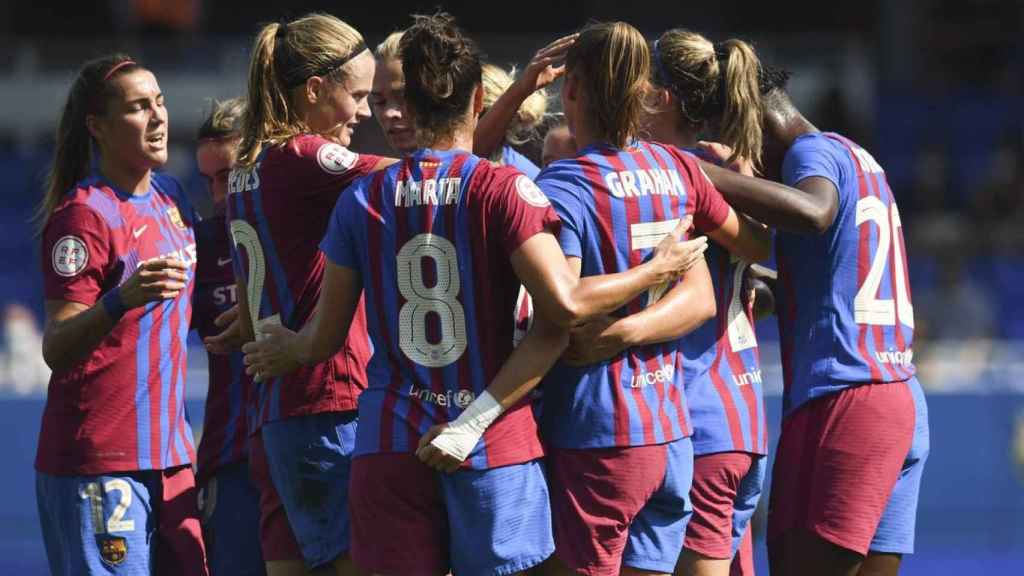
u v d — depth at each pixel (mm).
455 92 14352
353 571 15984
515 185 14008
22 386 35094
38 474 17547
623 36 14812
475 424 13945
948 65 66375
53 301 16797
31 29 70188
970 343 40250
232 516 18375
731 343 16391
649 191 14844
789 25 70750
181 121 60250
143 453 17234
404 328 14305
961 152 60062
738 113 15875
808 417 16562
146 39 65750
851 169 16578
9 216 55656
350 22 71750
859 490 16234
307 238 15664
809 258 16656
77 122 17422
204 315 18844
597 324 14523
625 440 14688
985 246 51438
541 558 14352
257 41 15844
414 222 14188
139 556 17250
